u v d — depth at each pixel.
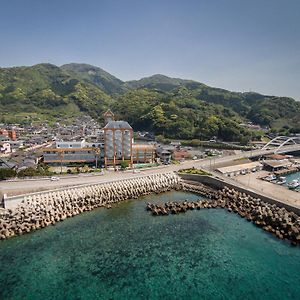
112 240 67.00
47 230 71.44
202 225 76.25
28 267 55.84
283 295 49.09
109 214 82.81
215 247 64.56
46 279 52.50
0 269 55.06
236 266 57.28
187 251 62.72
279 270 56.00
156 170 121.25
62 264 56.97
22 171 103.19
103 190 94.94
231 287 51.09
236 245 65.50
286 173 136.88
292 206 78.69
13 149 164.62
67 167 124.50
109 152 128.12
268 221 75.69
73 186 92.31
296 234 66.94
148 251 62.53
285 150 183.50
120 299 47.75
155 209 84.38
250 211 83.31
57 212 78.69
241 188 97.38
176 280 52.84
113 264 57.41
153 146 143.12
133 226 74.88
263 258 60.12
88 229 72.56
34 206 78.81
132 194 98.50
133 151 135.75
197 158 153.75
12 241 65.56
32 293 48.84
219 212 85.62
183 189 106.88
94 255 60.38
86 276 53.53
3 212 75.06
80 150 128.62
